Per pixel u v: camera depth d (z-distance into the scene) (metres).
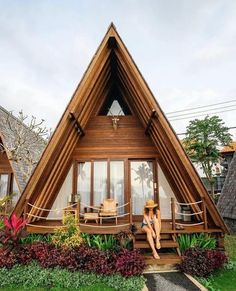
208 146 22.31
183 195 9.30
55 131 7.84
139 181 10.16
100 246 7.19
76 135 9.71
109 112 11.55
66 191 10.06
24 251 7.03
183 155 7.78
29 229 7.96
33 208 8.25
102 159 10.32
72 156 10.30
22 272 6.34
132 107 10.70
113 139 10.43
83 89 8.09
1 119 16.14
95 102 10.38
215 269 6.73
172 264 6.84
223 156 26.30
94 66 8.24
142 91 8.42
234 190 14.31
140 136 10.43
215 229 7.79
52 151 7.80
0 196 16.06
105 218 9.15
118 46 8.68
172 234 7.82
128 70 8.85
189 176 7.85
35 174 7.75
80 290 5.73
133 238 7.32
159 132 8.63
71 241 6.96
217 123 22.66
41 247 7.07
